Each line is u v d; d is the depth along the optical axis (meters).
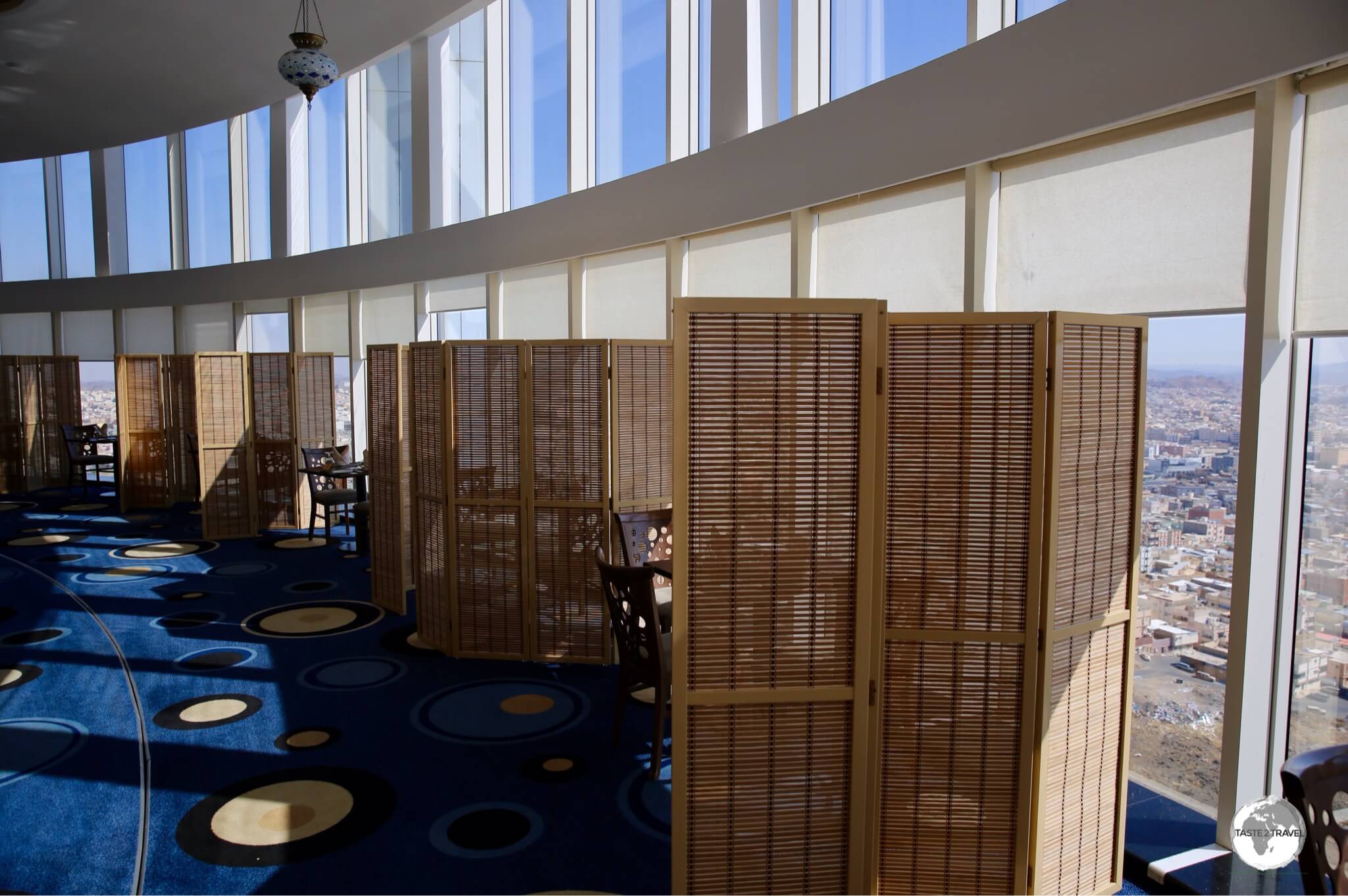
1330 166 2.51
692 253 5.80
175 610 5.72
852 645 2.30
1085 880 2.65
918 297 4.18
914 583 2.49
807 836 2.35
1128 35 2.86
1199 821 2.96
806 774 2.33
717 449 2.21
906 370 2.45
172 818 3.05
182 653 4.86
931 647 2.50
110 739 3.72
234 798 3.21
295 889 2.64
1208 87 2.61
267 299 10.02
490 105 7.80
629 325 6.44
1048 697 2.47
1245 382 2.66
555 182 7.28
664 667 3.43
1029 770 2.47
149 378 9.50
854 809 2.34
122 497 9.51
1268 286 2.58
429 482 4.88
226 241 10.94
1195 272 2.94
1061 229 3.46
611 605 3.64
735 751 2.29
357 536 7.42
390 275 8.58
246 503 8.20
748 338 2.20
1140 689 3.22
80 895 2.59
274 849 2.85
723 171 5.11
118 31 7.72
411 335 8.77
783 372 2.21
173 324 11.29
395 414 5.46
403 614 5.62
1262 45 2.46
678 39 5.72
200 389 7.92
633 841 2.93
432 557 4.91
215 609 5.75
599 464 4.51
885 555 2.48
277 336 10.38
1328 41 2.29
